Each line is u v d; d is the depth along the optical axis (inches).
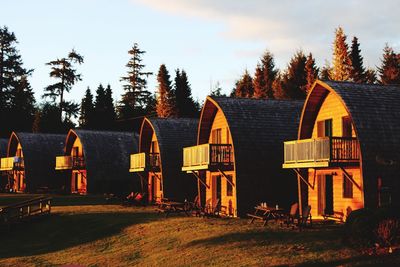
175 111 3457.2
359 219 716.7
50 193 2394.2
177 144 1685.5
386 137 986.1
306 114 1183.6
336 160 992.2
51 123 3873.0
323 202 1141.7
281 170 1304.1
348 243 730.8
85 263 833.5
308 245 748.6
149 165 1784.0
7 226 1272.1
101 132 2365.9
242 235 861.2
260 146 1296.8
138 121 3816.4
